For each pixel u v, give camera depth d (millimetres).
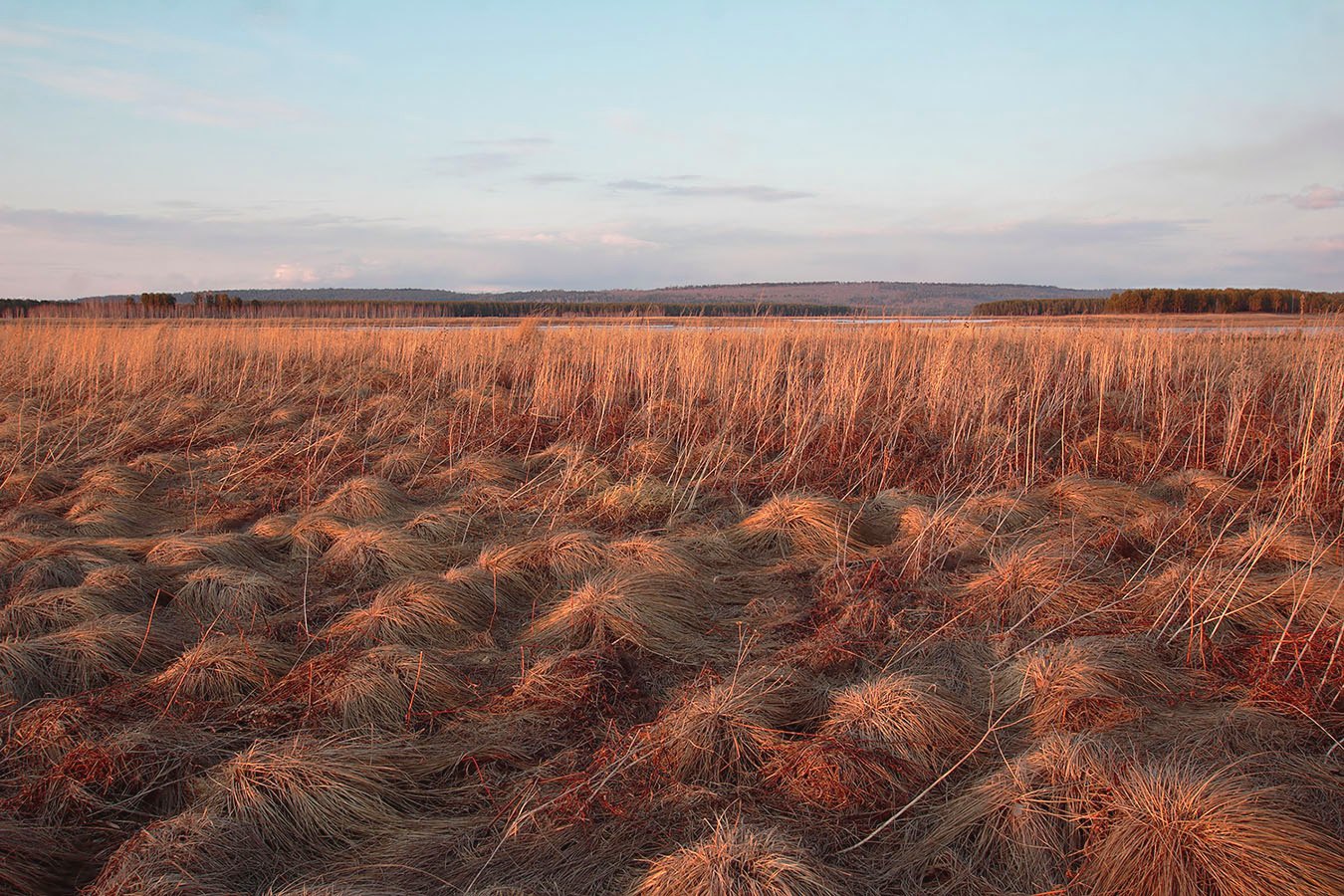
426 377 14086
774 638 4773
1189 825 2615
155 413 11930
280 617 5137
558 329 16062
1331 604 4387
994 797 3025
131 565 5551
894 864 2930
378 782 3459
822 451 8664
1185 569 4887
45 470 8578
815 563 5938
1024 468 8148
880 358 11531
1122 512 6668
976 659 4332
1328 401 7781
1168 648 4242
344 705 3957
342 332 17250
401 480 8586
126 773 3473
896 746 3432
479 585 5398
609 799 3270
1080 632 4492
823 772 3297
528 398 11734
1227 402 9539
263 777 3361
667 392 11406
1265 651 4012
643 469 8258
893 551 6062
